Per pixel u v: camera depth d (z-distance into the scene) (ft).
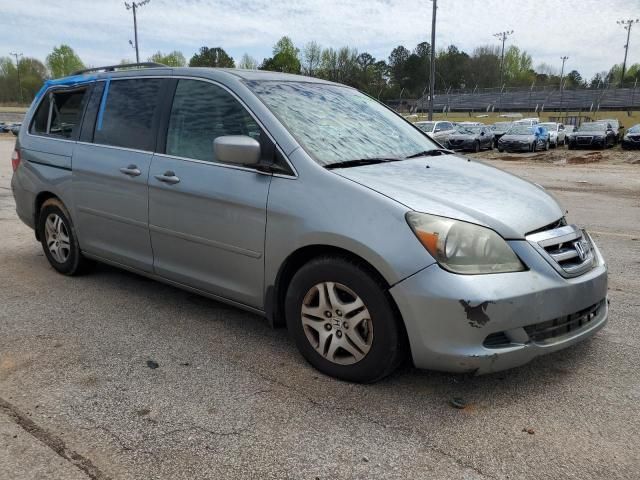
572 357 11.48
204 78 12.74
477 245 9.26
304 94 12.89
